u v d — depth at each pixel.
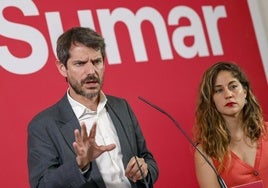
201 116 4.18
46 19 5.18
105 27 5.45
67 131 3.45
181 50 5.79
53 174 3.13
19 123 4.89
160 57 5.67
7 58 4.96
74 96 3.57
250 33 6.22
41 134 3.41
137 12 5.65
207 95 4.14
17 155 4.84
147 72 5.56
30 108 4.96
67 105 3.57
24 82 4.98
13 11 5.05
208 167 4.07
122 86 5.41
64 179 3.09
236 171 4.01
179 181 5.50
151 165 3.57
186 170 5.55
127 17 5.59
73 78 3.38
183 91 5.70
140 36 5.61
